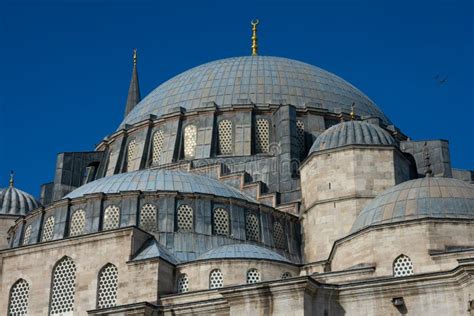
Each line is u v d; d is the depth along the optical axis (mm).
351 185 108000
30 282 103000
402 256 89688
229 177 121812
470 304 78875
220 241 105688
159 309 91750
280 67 143750
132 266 97562
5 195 137500
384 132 114250
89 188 112438
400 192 95875
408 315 82750
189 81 142875
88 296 99250
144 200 106562
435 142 124125
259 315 84562
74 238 102312
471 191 94188
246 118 131750
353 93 143375
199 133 131625
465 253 87000
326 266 97812
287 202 116625
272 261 97000
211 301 89438
